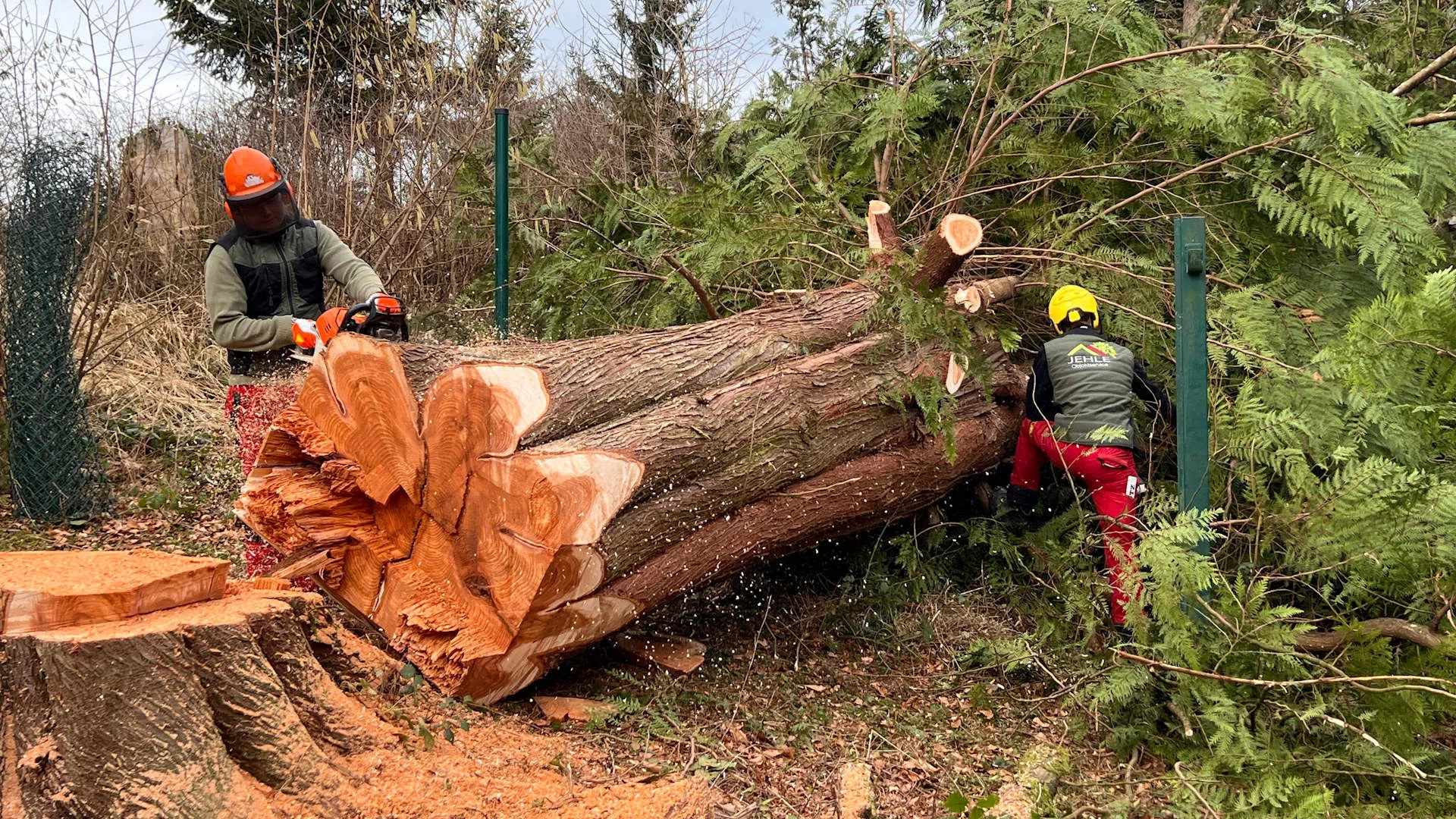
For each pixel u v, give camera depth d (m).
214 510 4.74
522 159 5.80
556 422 2.96
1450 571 3.01
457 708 2.70
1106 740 3.11
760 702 3.21
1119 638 3.42
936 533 4.18
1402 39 5.01
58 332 4.51
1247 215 4.44
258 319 3.67
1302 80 4.27
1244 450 3.45
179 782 1.87
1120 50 4.46
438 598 2.90
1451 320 2.68
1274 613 2.96
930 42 5.05
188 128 7.38
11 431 4.48
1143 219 4.45
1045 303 4.43
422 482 2.91
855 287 3.90
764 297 4.23
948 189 4.74
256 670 2.02
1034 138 4.50
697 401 3.10
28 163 4.44
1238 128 4.36
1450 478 3.61
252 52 8.16
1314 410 3.68
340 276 3.84
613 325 5.13
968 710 3.33
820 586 4.12
